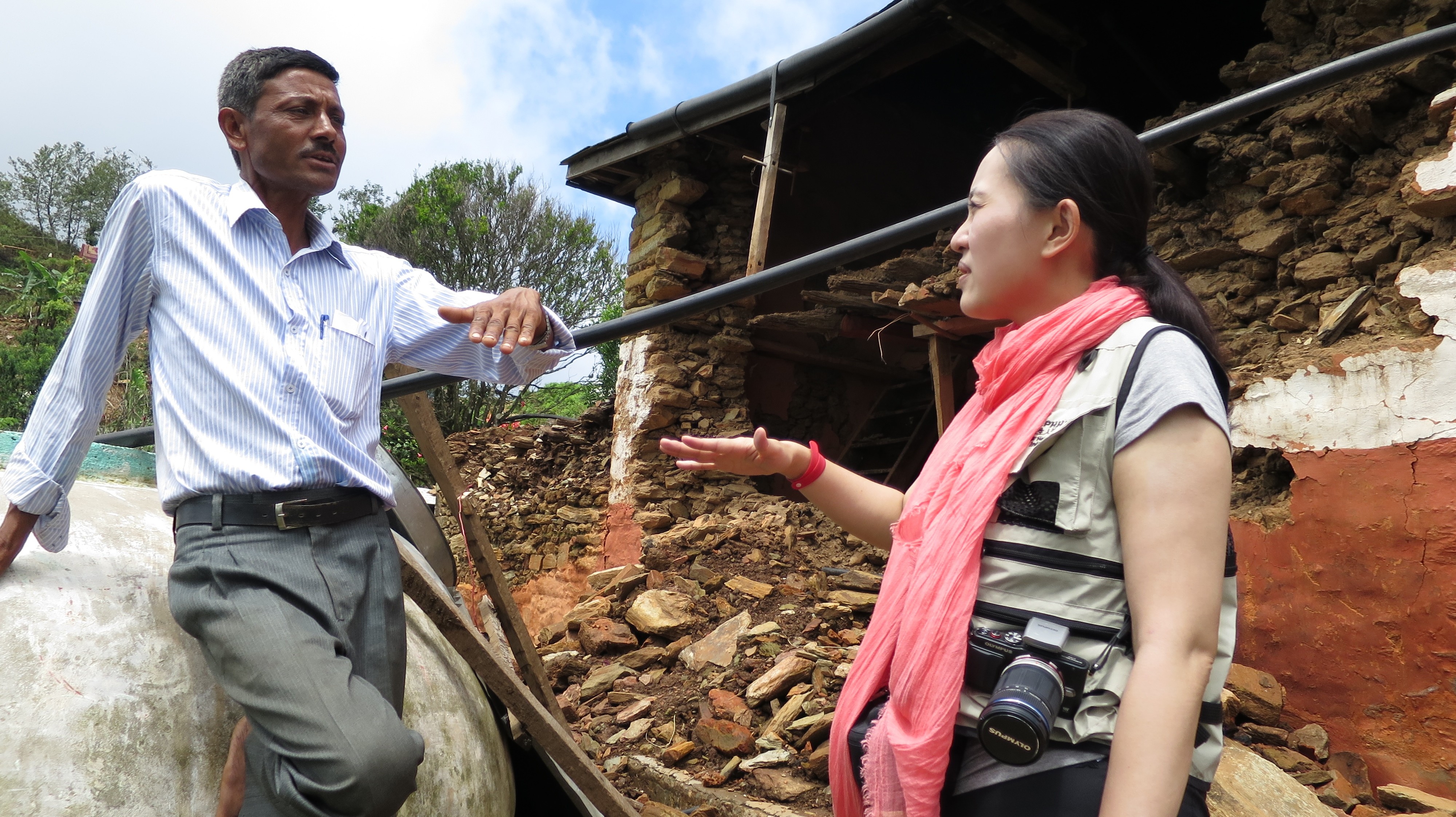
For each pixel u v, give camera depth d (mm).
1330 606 3533
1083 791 1116
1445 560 3227
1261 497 3945
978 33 6598
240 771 1716
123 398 14047
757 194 8633
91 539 1968
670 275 8250
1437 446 3295
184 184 1831
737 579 5887
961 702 1215
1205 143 4609
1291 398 3758
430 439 3281
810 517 6938
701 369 8266
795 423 8883
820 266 2604
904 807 1220
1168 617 1091
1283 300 4246
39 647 1704
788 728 3971
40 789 1568
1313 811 2902
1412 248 3688
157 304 1816
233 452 1713
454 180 20000
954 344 6945
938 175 9648
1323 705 3516
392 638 1823
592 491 9312
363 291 1979
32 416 1752
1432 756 3201
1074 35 6930
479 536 3324
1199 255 4617
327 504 1746
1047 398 1241
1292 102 4309
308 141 1855
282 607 1653
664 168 8539
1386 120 4004
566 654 5230
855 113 9094
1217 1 7531
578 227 20125
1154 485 1130
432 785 2143
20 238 44031
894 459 8766
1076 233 1304
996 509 1248
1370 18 4113
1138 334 1218
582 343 2723
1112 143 1312
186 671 1826
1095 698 1144
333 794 1540
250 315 1773
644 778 3891
